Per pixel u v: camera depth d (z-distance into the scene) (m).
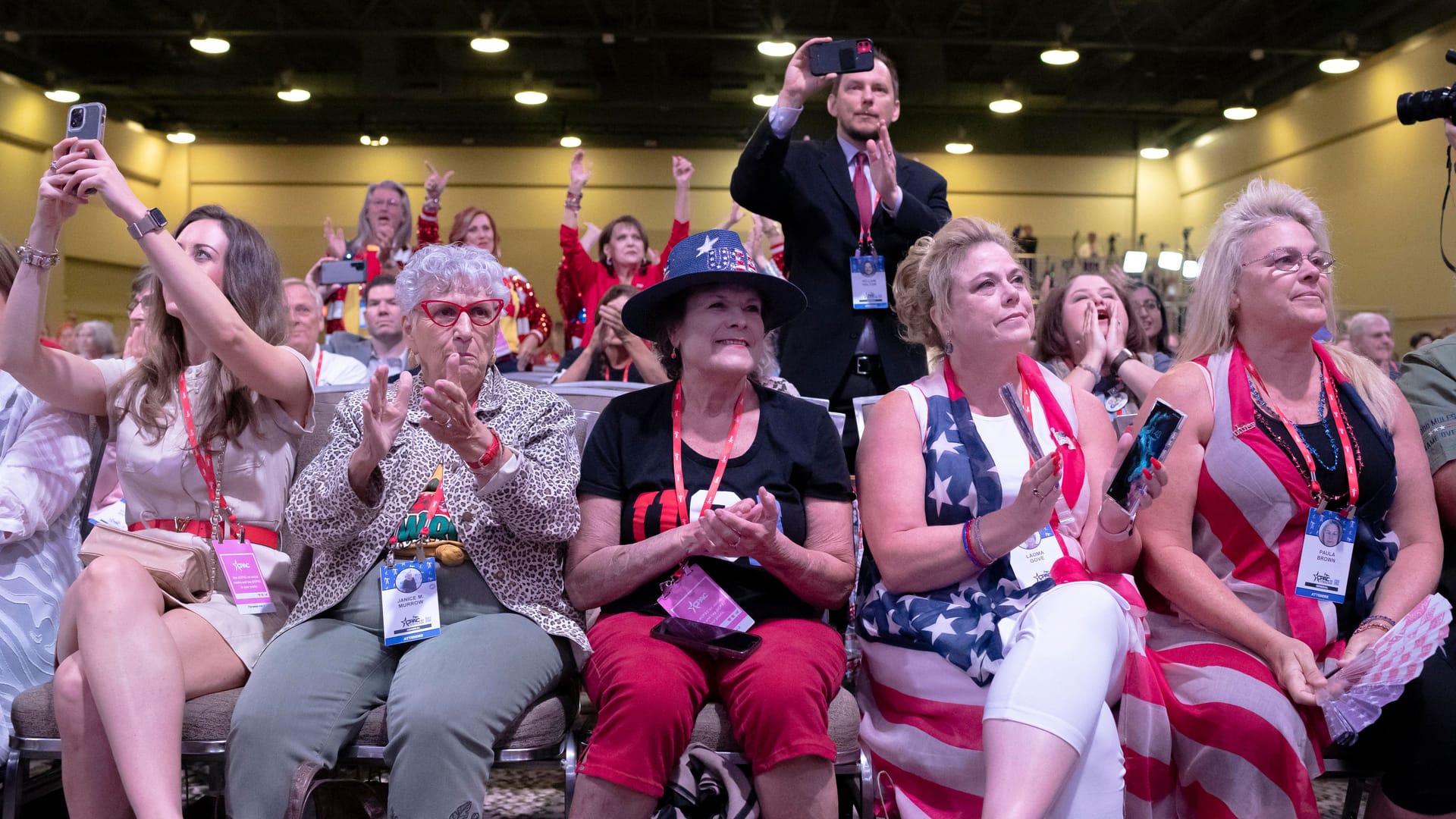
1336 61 11.85
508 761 1.85
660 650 1.89
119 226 15.48
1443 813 1.93
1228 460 2.13
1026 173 16.92
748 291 2.15
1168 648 2.08
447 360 2.01
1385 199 11.70
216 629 2.01
